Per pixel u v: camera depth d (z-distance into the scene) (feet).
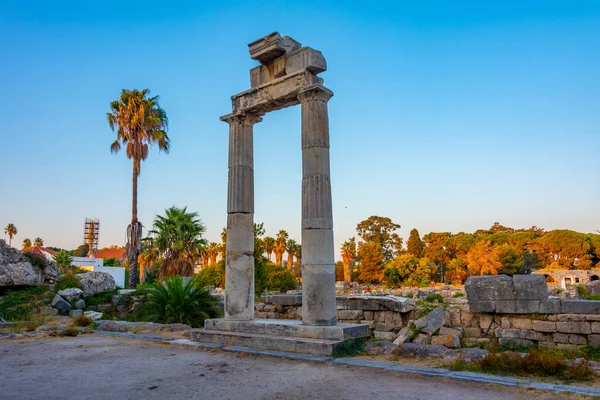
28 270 75.92
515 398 22.62
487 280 37.32
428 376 27.66
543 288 35.35
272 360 33.86
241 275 44.14
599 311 33.01
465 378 26.40
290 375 28.63
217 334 41.39
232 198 45.29
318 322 37.60
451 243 312.91
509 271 243.60
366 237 375.66
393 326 41.83
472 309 37.60
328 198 39.68
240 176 45.52
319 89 39.96
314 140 39.91
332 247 39.34
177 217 120.67
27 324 58.44
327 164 40.16
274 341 37.22
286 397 23.44
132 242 118.11
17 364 33.32
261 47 43.86
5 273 73.20
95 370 30.76
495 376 26.91
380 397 23.16
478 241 298.97
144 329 52.29
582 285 121.80
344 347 35.29
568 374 26.63
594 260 265.75
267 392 24.45
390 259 360.89
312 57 41.50
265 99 44.21
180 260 118.21
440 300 43.91
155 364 32.81
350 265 318.04
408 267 234.17
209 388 25.43
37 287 77.05
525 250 286.25
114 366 32.17
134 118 121.08
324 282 38.17
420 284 223.51
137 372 29.99
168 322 66.03
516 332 35.91
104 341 45.11
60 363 33.53
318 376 28.25
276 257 286.25
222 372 29.81
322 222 38.99
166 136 127.75
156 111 127.54
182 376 28.68
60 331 50.98
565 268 257.34
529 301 35.58
